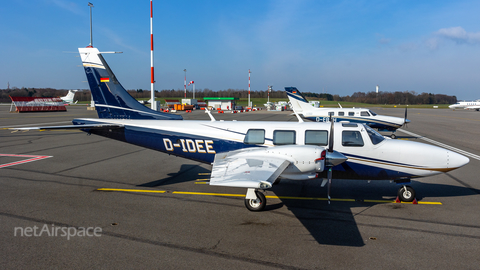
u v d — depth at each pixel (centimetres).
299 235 614
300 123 927
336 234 620
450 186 981
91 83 1090
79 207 768
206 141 954
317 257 523
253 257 522
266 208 775
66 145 1819
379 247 561
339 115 2439
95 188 944
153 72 2891
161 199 842
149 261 505
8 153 1541
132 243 572
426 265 496
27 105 5062
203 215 724
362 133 854
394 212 746
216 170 685
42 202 803
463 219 698
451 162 803
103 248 550
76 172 1151
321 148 763
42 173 1127
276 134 901
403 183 832
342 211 755
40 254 525
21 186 952
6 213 721
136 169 1212
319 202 824
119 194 884
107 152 1591
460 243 575
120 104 1086
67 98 9644
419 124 3331
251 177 610
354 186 980
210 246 563
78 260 506
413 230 637
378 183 1015
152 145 1003
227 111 6469
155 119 1079
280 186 979
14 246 555
